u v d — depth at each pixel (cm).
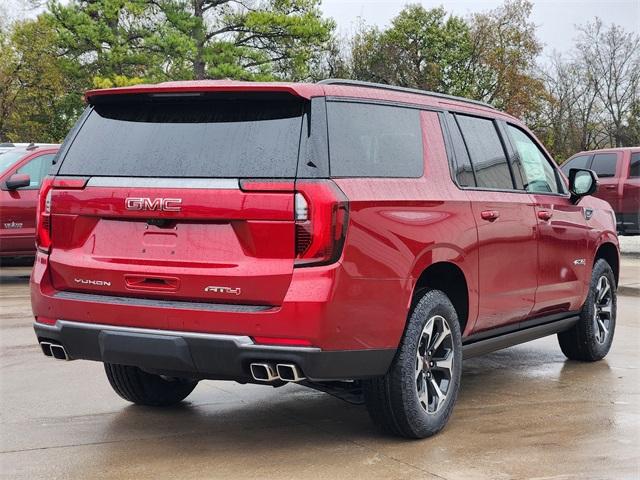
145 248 433
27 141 4272
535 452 449
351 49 5331
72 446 457
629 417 525
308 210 400
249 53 3828
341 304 405
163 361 422
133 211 432
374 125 456
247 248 411
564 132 5422
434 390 477
